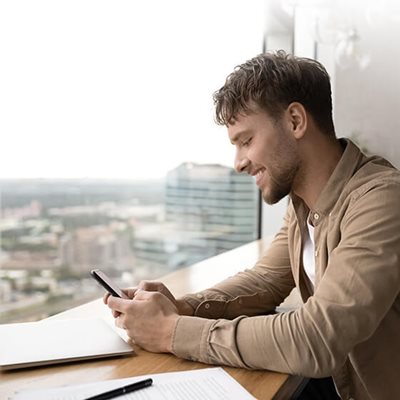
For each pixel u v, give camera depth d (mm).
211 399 749
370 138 2385
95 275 1086
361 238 910
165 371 870
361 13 2344
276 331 853
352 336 842
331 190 1034
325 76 1063
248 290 1231
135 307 978
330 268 906
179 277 1677
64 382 819
